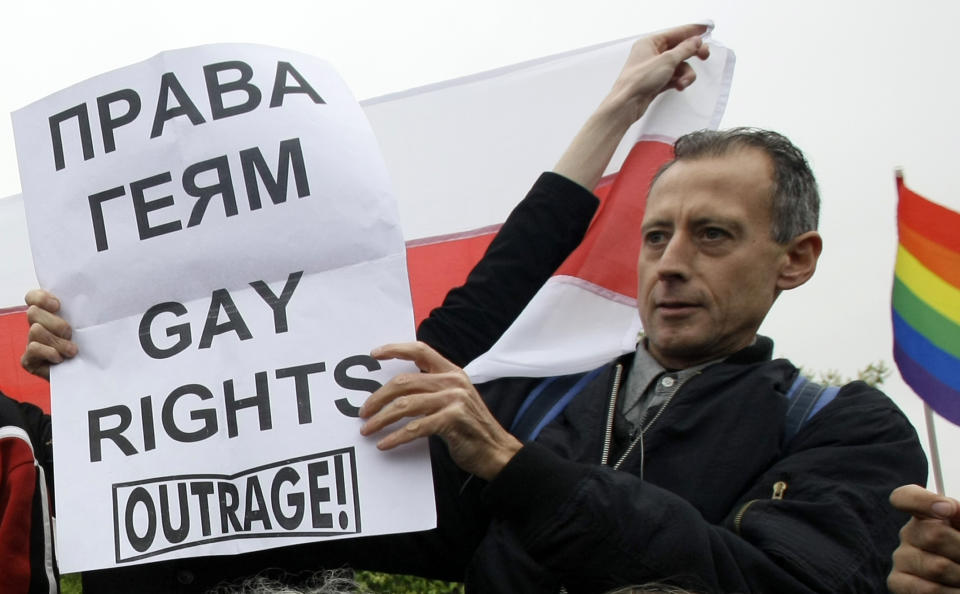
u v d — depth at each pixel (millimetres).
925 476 2559
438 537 2785
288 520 2383
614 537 2260
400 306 2439
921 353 3703
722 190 2760
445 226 3740
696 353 2750
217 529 2424
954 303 3695
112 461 2521
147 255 2574
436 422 2314
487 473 2342
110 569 2725
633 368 2848
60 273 2645
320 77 2627
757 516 2373
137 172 2619
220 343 2496
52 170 2695
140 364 2547
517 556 2500
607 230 3350
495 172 3729
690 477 2527
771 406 2584
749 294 2746
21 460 2922
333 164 2523
